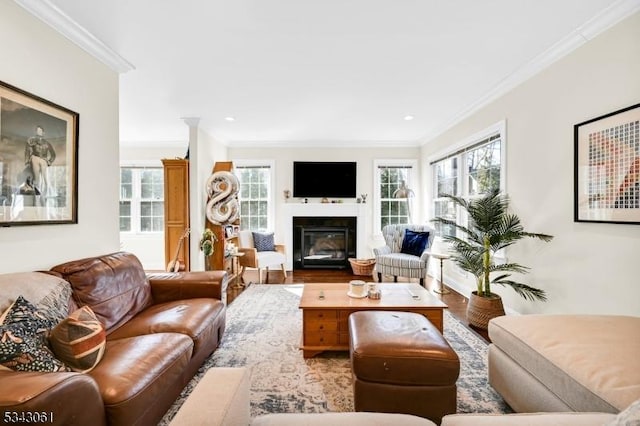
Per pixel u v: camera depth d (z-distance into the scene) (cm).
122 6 178
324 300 230
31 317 124
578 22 196
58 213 190
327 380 187
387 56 240
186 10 182
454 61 249
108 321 178
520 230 262
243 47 226
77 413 96
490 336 169
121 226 547
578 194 212
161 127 448
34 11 173
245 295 372
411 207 552
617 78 187
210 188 435
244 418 94
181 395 169
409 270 403
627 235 182
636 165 176
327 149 548
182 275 241
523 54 238
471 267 278
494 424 86
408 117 398
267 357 216
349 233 539
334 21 195
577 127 213
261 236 492
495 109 315
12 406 81
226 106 357
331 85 296
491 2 178
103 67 232
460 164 395
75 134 203
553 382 123
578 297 216
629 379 105
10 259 163
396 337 158
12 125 162
